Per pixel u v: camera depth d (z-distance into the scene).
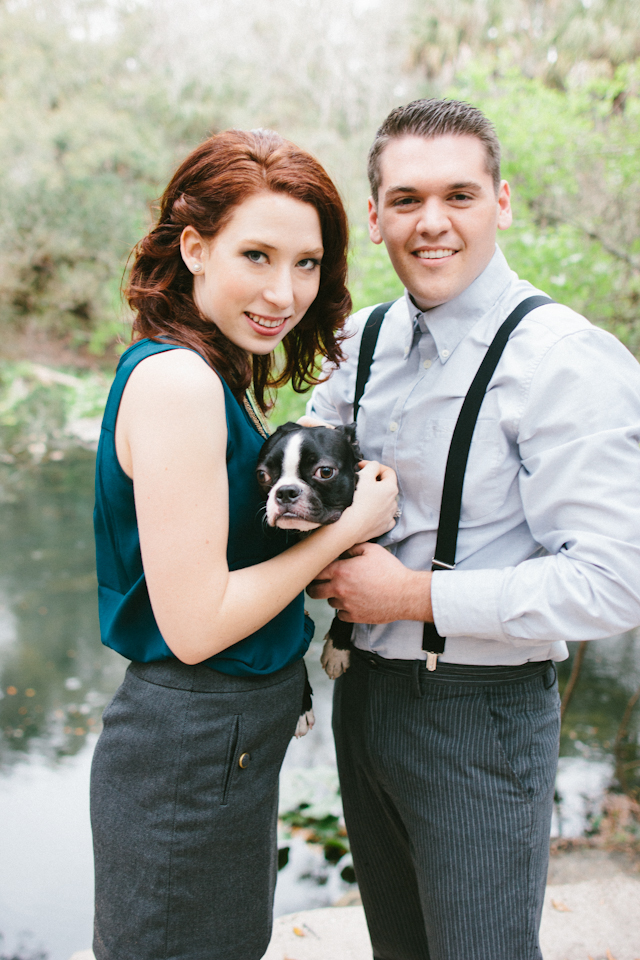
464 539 1.93
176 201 1.66
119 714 1.63
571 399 1.72
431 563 1.98
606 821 4.24
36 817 4.78
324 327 2.01
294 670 1.78
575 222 6.08
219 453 1.52
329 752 5.28
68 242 18.84
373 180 2.05
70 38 20.77
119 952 1.59
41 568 8.99
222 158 1.57
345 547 1.76
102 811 1.61
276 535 1.89
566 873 3.70
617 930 2.97
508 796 1.85
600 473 1.70
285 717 1.71
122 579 1.67
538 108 5.74
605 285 5.75
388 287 5.36
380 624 1.99
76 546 9.73
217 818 1.57
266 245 1.56
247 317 1.65
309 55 20.53
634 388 1.76
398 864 2.21
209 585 1.50
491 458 1.85
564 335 1.76
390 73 20.53
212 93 19.97
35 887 4.17
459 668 1.89
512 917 1.82
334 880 3.97
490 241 1.91
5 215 18.84
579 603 1.67
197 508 1.48
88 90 20.14
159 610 1.51
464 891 1.84
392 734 1.97
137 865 1.56
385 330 2.19
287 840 4.28
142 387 1.49
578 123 5.79
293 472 1.96
